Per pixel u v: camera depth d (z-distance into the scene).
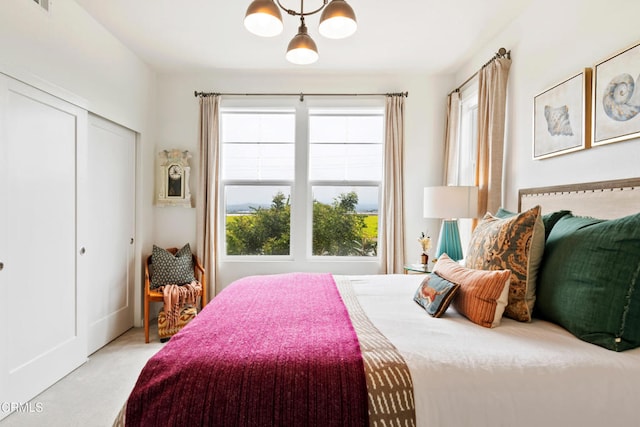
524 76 2.31
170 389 0.95
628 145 1.50
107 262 2.78
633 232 1.11
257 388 0.94
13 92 1.81
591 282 1.16
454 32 2.62
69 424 1.73
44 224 2.04
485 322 1.34
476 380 0.96
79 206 2.34
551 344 1.13
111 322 2.84
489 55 2.77
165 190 3.44
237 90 3.48
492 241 1.53
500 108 2.48
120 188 2.95
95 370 2.31
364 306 1.67
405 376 0.96
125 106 2.91
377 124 3.59
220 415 0.91
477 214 2.58
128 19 2.47
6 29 1.76
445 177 3.42
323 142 3.60
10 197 1.80
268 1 1.51
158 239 3.50
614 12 1.59
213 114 3.40
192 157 3.50
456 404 0.93
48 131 2.06
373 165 3.60
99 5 2.30
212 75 3.48
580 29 1.81
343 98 3.46
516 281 1.39
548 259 1.39
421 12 2.34
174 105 3.47
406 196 3.51
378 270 3.53
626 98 1.49
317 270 3.53
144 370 1.03
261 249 3.64
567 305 1.22
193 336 1.22
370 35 2.66
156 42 2.81
